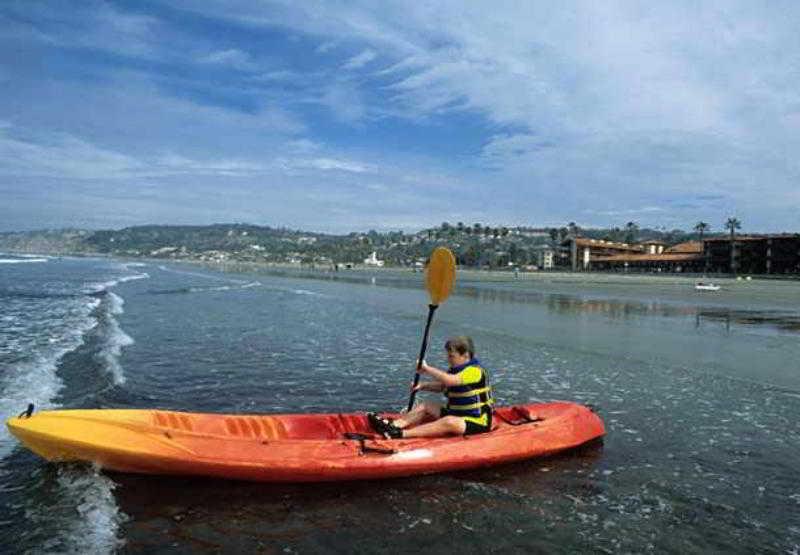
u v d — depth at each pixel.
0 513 5.71
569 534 5.66
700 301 44.97
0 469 6.76
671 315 30.61
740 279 92.88
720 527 5.88
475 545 5.39
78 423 6.48
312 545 5.30
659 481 7.02
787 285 76.69
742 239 109.00
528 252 199.62
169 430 6.52
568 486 6.80
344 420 7.63
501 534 5.62
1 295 31.55
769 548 5.47
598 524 5.88
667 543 5.53
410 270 155.62
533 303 38.00
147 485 6.43
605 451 8.04
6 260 110.69
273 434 7.25
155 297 35.38
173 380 11.83
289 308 29.89
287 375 12.59
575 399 11.05
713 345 18.67
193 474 6.38
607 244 150.75
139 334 18.38
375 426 7.39
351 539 5.43
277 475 6.34
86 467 6.74
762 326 25.58
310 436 7.41
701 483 6.99
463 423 7.25
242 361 14.10
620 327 23.64
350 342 17.75
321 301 35.84
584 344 18.20
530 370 13.80
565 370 13.85
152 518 5.73
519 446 7.33
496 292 52.53
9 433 7.94
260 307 30.00
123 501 6.05
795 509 6.33
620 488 6.78
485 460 7.04
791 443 8.55
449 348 7.59
